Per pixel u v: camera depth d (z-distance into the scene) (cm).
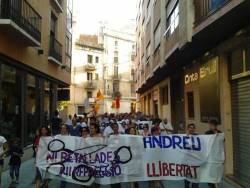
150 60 2891
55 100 2581
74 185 1116
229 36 1207
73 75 6556
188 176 961
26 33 1510
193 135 970
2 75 1476
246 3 899
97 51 7056
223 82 1284
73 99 6519
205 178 957
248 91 1097
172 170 966
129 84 7775
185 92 2002
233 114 1252
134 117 2434
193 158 962
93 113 2717
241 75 1141
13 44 1548
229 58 1280
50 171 966
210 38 1267
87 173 963
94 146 970
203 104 1562
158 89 3281
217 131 1023
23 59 1683
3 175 1334
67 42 2925
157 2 2469
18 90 1692
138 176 968
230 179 1192
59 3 2434
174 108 2536
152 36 2761
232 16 1005
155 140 974
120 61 7612
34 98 1986
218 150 962
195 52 1558
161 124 1500
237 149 1210
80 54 6694
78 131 1403
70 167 965
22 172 1392
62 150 970
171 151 970
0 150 1026
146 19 3350
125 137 975
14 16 1427
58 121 1839
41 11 1981
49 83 2380
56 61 2322
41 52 1959
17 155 1163
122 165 967
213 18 1056
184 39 1357
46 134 1055
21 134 1702
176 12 1666
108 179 964
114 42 7494
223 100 1282
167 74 2605
